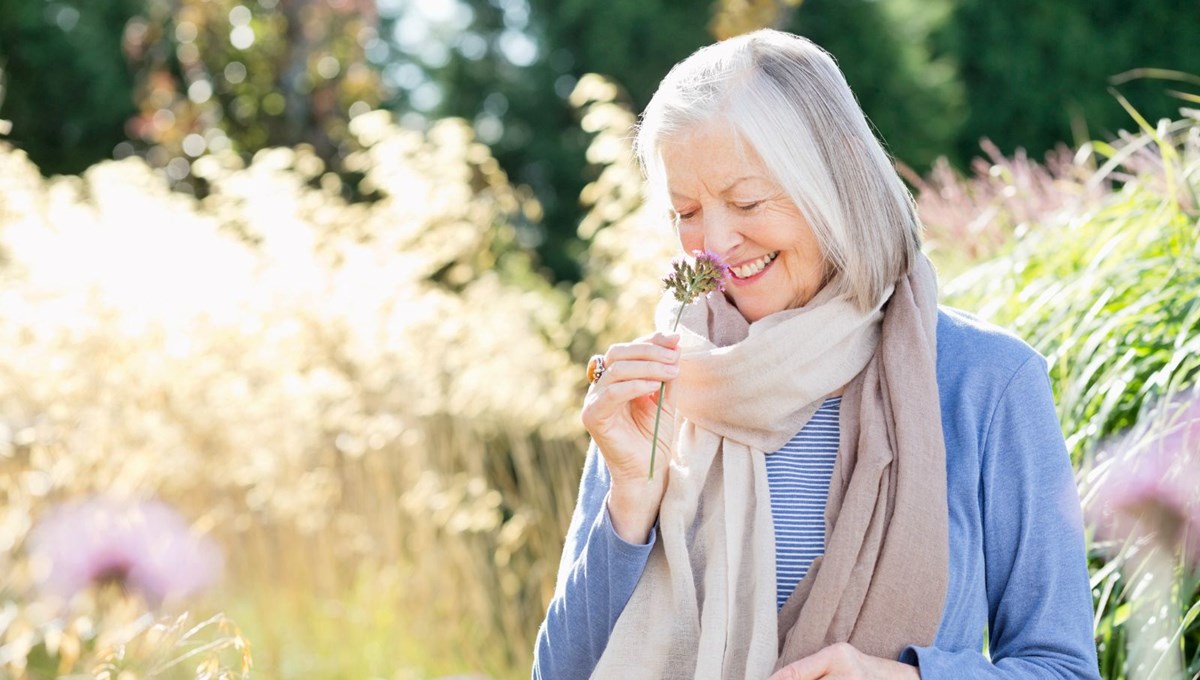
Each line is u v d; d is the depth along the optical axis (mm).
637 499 1460
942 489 1356
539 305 4809
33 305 3930
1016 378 1412
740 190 1410
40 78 12180
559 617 1529
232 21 9812
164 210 4602
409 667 4211
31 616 2723
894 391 1401
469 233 4695
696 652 1435
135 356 3887
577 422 4238
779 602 1411
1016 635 1378
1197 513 1804
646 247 3605
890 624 1337
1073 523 1381
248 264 4398
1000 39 13344
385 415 4199
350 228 4723
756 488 1432
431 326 4344
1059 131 13328
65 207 4426
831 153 1411
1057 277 2496
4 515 3039
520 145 12180
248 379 4102
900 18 12438
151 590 3166
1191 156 2484
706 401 1467
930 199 3299
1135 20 13375
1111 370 2137
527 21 12391
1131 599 1854
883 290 1442
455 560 4387
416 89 13461
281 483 4172
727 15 8945
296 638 4309
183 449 3869
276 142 10062
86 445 3533
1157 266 2271
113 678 2090
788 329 1420
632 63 11672
